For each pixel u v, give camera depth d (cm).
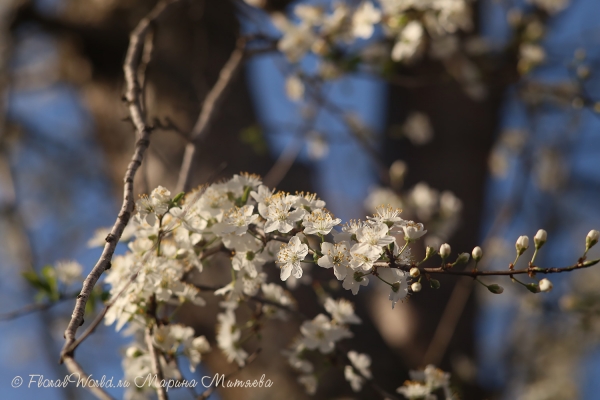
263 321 285
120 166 519
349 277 197
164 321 249
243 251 227
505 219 543
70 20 538
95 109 548
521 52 504
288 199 212
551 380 756
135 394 291
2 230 619
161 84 483
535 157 638
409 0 409
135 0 533
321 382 402
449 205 513
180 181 290
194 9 504
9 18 533
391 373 436
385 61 462
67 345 173
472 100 615
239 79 518
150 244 245
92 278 183
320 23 427
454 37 488
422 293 545
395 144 638
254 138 471
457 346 518
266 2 445
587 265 189
